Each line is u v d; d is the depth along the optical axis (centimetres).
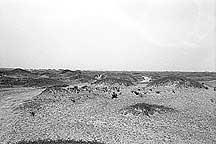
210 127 3197
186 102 4297
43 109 3747
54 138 2608
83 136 2669
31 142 2391
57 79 9294
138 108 3497
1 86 7112
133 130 2877
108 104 4009
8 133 2858
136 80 9388
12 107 4047
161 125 3086
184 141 2658
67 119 3266
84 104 3978
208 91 5216
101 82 6144
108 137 2652
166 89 5156
